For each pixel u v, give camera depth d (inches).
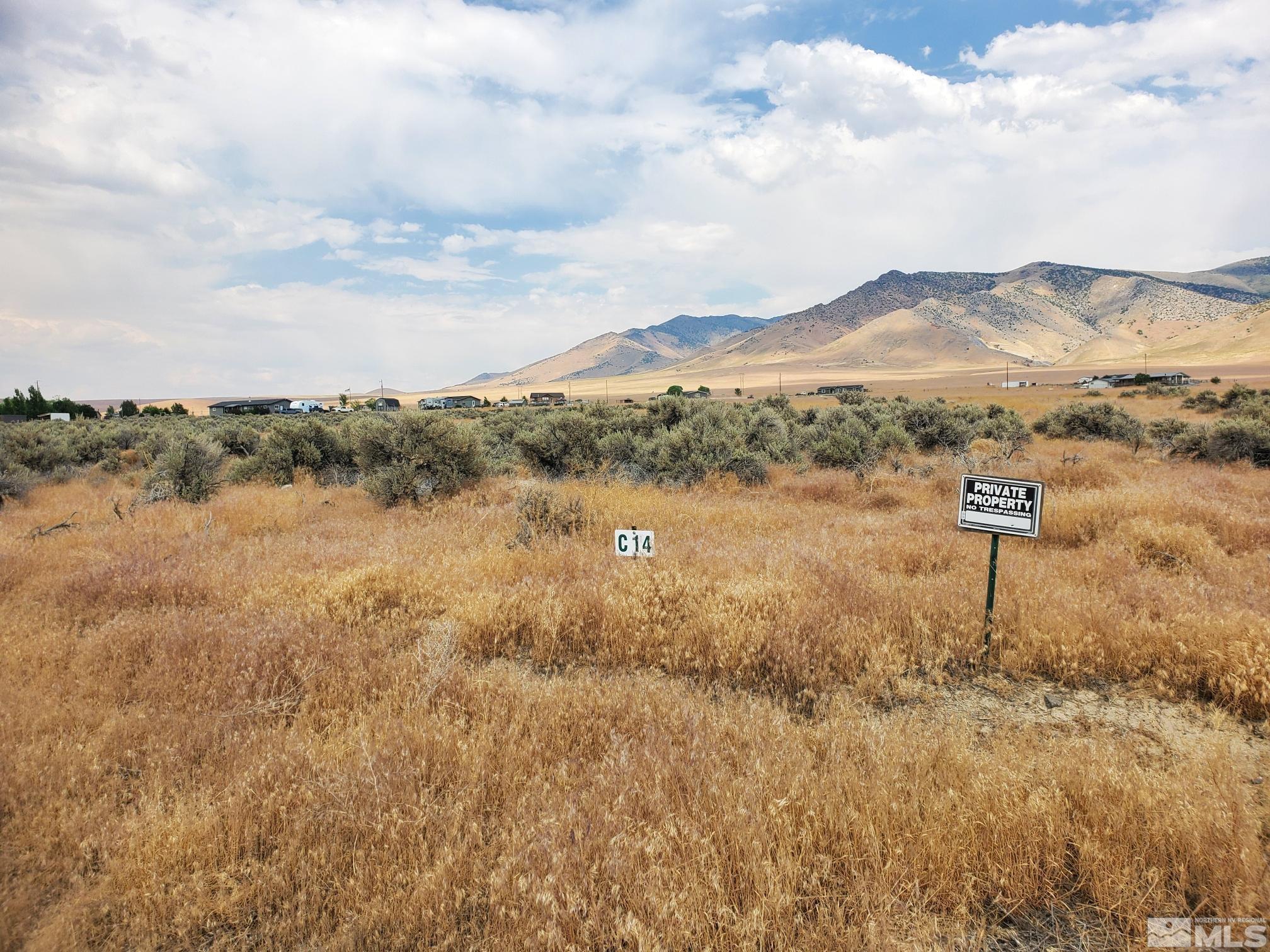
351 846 134.0
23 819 139.5
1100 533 373.1
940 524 408.8
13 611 273.7
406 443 574.9
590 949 107.3
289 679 202.1
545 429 698.2
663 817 131.4
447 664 203.0
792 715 190.2
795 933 111.9
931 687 210.2
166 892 124.3
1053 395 3316.9
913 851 124.2
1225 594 258.1
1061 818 130.4
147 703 192.4
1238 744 169.8
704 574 303.1
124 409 4065.0
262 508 497.4
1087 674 215.8
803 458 790.5
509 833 134.9
